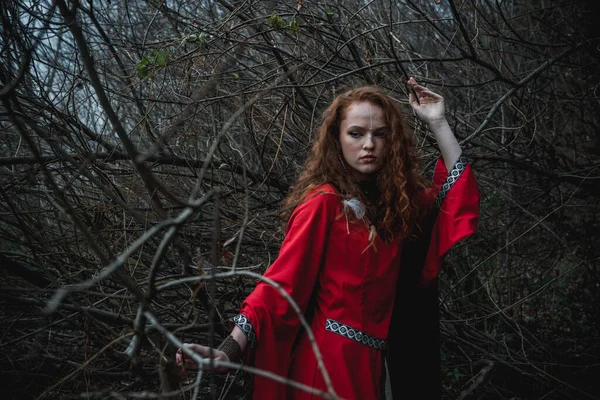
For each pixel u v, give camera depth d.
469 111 3.99
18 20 2.36
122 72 3.43
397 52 3.53
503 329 3.65
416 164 2.13
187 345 1.70
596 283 3.78
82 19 3.62
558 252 4.04
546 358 3.32
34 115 2.74
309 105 3.16
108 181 2.65
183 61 2.98
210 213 2.92
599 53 3.61
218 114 3.22
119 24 3.38
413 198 2.11
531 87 3.79
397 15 3.91
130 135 3.11
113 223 2.80
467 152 3.86
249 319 1.84
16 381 2.47
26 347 2.58
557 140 4.52
